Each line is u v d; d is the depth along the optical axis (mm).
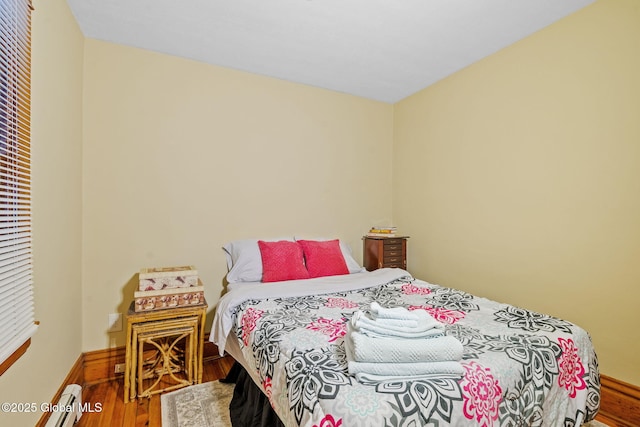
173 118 2438
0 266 1056
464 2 1848
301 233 2959
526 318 1566
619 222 1762
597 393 1378
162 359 2135
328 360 1158
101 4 1854
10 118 1163
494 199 2432
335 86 3025
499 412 1051
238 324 1786
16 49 1206
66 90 1827
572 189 1967
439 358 1068
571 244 1974
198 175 2521
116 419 1723
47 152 1560
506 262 2350
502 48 2355
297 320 1594
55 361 1660
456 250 2744
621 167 1751
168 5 1867
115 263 2248
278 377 1232
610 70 1792
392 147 3475
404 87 3051
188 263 2484
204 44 2295
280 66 2627
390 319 1234
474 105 2584
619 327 1769
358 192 3266
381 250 2971
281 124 2859
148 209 2352
